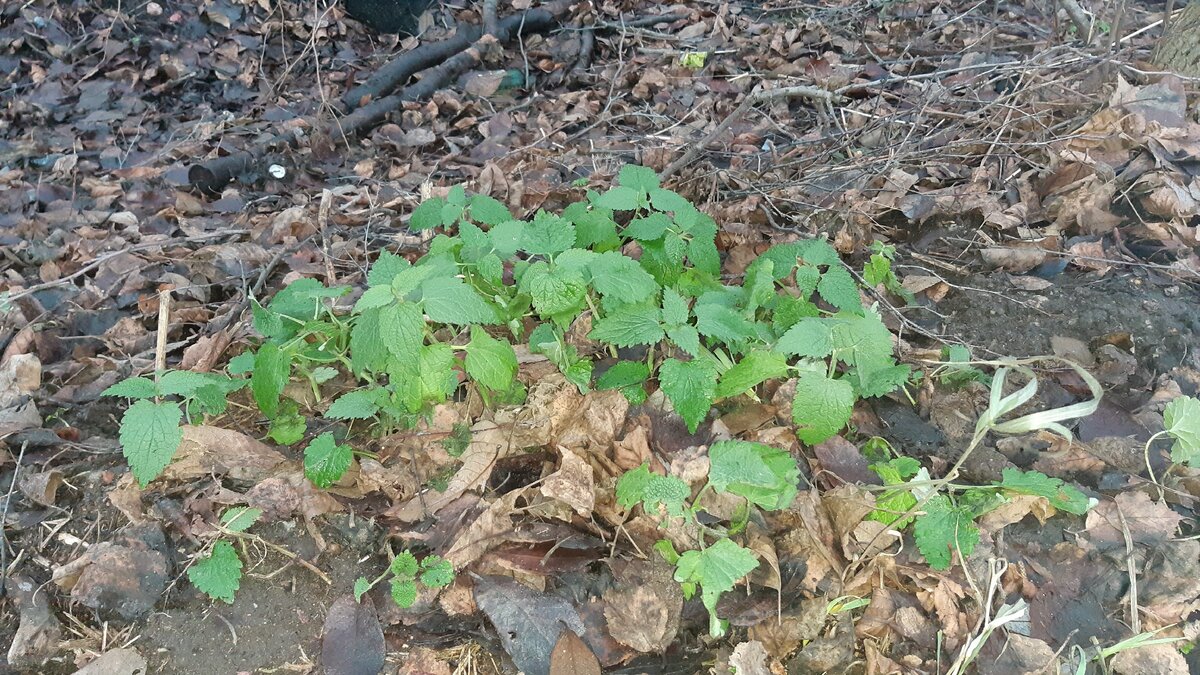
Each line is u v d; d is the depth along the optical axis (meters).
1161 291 0.81
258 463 0.66
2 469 0.70
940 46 1.42
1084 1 1.35
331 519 0.64
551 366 0.71
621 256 0.66
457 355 0.73
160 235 1.12
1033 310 0.80
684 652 0.55
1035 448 0.67
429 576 0.57
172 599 0.60
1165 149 0.91
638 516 0.60
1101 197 0.88
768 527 0.59
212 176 1.25
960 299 0.83
